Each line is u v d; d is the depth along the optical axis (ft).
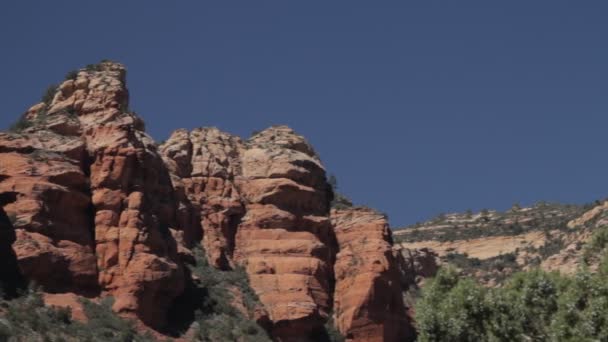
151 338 305.53
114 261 317.42
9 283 295.07
